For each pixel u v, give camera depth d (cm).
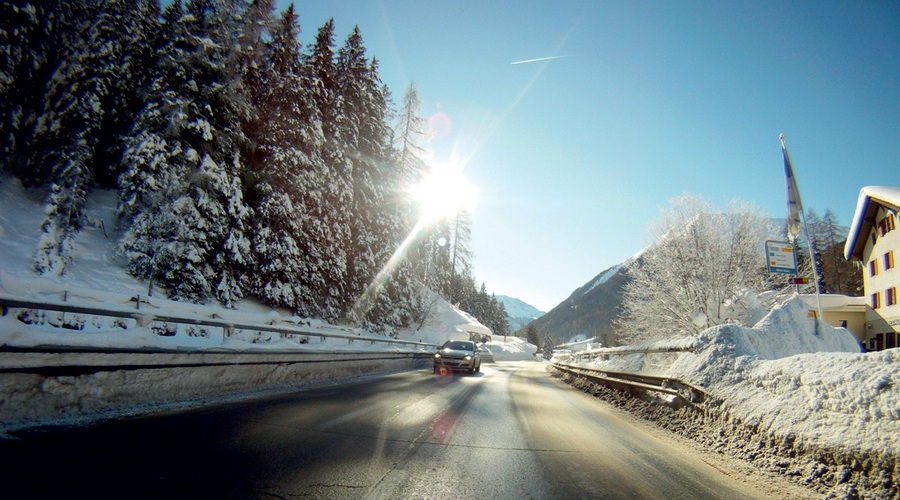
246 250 1770
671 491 457
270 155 1981
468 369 1964
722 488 476
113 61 1733
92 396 621
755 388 680
